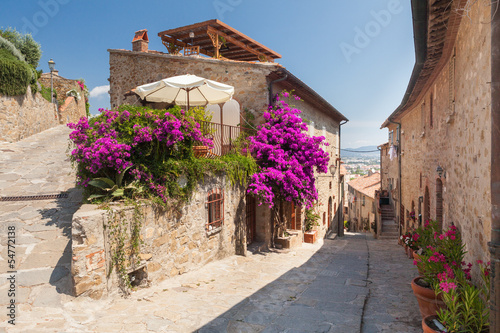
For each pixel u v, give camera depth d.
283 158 10.37
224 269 7.82
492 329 2.86
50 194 7.37
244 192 9.66
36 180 8.24
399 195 17.95
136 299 5.41
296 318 4.92
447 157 7.80
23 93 13.29
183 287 6.27
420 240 9.30
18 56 13.86
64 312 4.47
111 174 6.55
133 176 6.52
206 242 7.91
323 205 16.81
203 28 13.96
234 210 9.20
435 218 9.33
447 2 5.12
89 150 6.16
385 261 10.41
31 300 4.52
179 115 7.12
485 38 4.50
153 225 6.18
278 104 11.51
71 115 22.30
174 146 7.00
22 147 11.59
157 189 6.35
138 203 5.88
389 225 20.81
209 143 7.91
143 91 9.01
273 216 11.45
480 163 4.75
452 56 7.08
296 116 10.86
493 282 2.86
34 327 4.04
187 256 7.19
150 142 6.54
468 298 3.63
